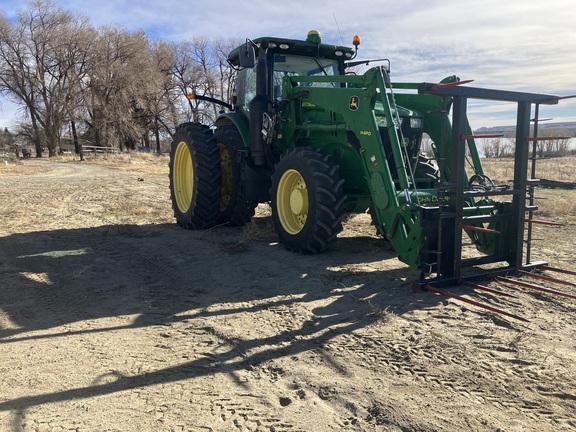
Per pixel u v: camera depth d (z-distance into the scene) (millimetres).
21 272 5340
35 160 36000
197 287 4789
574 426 2414
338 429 2443
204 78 53719
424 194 5145
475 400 2658
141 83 47688
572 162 23703
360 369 3037
